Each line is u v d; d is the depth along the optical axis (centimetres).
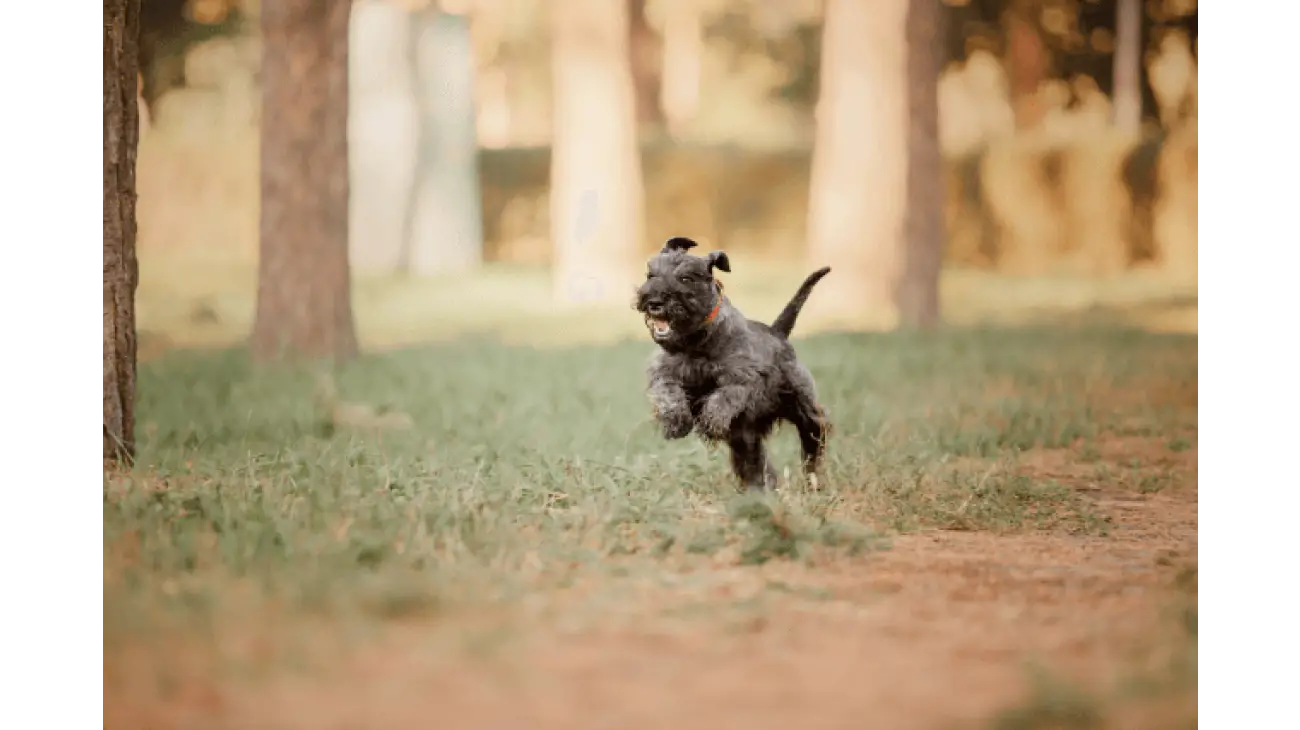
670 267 967
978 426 1478
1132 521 1079
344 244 2006
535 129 4966
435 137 3647
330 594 719
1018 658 671
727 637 690
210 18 4153
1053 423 1533
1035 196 4062
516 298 3153
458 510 908
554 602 741
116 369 1127
